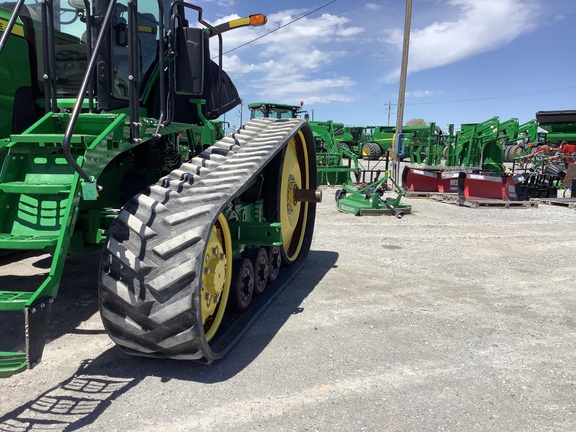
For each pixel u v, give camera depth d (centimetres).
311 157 582
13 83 369
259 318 416
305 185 579
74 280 497
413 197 1373
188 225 283
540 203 1305
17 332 345
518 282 555
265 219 477
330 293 492
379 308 452
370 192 1068
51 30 303
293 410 275
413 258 660
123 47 350
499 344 378
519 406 288
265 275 457
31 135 276
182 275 268
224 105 495
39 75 387
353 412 275
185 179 322
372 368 330
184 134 482
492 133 1681
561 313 453
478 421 270
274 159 461
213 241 321
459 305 468
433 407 283
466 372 329
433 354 356
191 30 334
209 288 316
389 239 787
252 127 461
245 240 406
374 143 2984
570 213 1129
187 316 272
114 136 286
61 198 278
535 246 759
